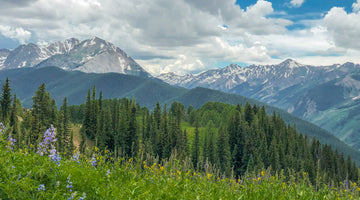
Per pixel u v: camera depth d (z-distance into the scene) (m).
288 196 9.31
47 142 8.37
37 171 6.80
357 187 10.56
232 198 8.64
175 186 8.44
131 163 9.59
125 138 98.62
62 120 84.50
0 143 7.48
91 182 7.39
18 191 5.88
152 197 7.45
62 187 6.75
